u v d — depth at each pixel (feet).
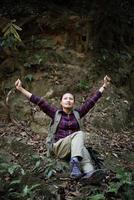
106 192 14.90
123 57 27.14
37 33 25.93
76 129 16.70
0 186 14.46
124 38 28.86
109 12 27.40
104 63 25.90
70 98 16.72
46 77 23.65
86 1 29.12
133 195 14.88
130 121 23.57
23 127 20.57
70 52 25.43
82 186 15.37
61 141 15.98
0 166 15.35
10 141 18.65
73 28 25.99
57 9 27.40
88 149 16.05
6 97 22.40
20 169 15.62
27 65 23.85
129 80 26.66
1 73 23.58
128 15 30.01
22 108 21.70
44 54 24.72
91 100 17.15
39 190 14.61
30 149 18.25
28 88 23.16
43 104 16.67
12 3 27.12
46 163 16.31
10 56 24.22
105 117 22.40
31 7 26.99
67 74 24.18
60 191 14.97
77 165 15.02
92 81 24.64
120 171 15.78
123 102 24.22
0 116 21.15
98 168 15.75
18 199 14.03
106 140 20.57
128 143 20.85
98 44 26.40
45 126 20.62
